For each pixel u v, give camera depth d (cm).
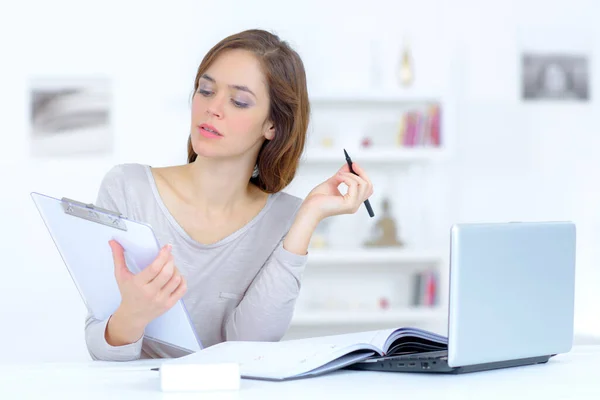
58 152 508
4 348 504
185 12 517
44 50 508
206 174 197
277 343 145
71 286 511
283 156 206
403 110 534
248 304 184
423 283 517
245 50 191
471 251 122
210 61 192
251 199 209
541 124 545
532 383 119
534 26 544
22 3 506
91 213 150
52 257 508
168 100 515
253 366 127
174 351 187
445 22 541
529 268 131
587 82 546
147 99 514
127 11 512
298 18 529
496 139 543
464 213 539
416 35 539
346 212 183
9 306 505
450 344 121
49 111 508
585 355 154
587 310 539
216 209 201
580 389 113
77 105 510
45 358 507
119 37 512
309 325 520
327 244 516
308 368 123
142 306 150
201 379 112
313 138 525
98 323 163
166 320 163
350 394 108
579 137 546
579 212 546
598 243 543
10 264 505
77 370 138
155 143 514
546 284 135
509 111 543
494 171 542
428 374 128
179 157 516
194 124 191
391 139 532
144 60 514
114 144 511
